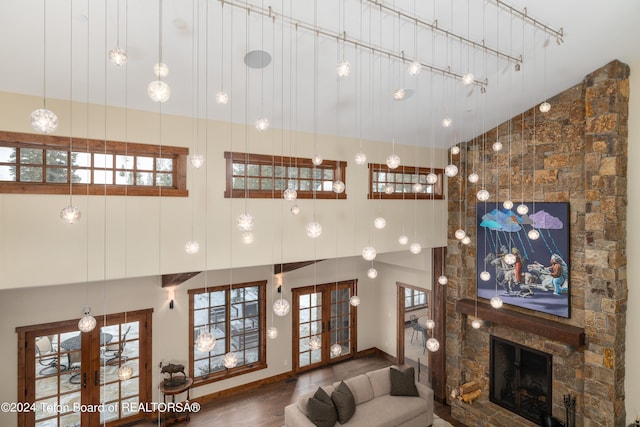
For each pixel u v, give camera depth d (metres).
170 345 5.95
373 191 5.60
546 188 5.09
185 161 4.10
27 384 4.90
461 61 3.98
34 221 3.32
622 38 3.80
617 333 4.25
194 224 4.12
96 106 3.64
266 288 6.89
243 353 6.73
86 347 5.30
